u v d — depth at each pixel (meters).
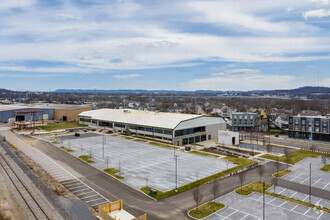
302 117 115.12
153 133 105.81
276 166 65.06
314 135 112.06
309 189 51.22
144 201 45.78
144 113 127.69
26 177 56.62
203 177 58.66
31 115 153.62
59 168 64.12
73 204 43.81
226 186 53.69
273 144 102.19
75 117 169.38
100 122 135.62
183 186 52.91
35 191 48.97
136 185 53.25
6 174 58.59
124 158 74.88
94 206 43.22
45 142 96.50
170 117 110.19
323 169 66.38
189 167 66.50
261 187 53.03
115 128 125.25
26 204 43.41
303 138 114.94
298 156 80.75
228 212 41.81
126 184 53.72
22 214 39.84
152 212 41.75
